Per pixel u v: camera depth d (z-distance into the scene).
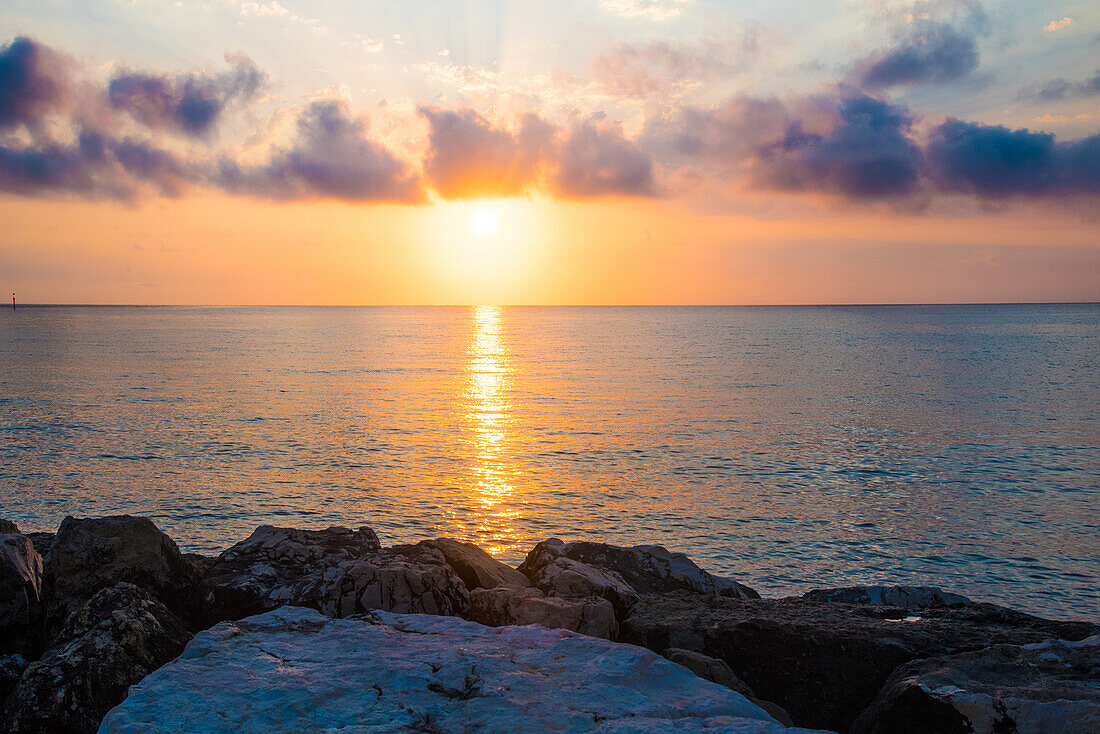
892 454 36.34
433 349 123.44
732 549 22.22
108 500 26.45
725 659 7.23
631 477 31.30
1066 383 67.94
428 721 4.27
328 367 85.81
